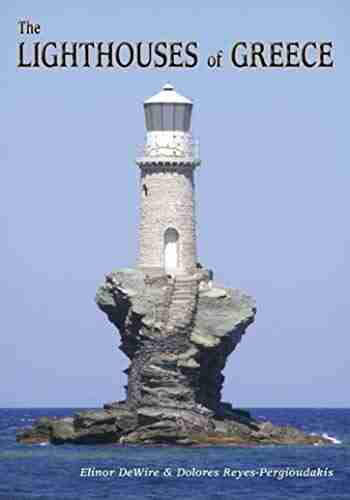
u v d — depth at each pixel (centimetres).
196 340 15938
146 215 16312
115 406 16288
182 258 16288
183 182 16300
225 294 16100
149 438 15512
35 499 11956
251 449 15462
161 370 15750
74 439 15750
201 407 15875
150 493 12306
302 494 12406
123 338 16525
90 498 12012
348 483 13025
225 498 12112
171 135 16275
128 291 16025
